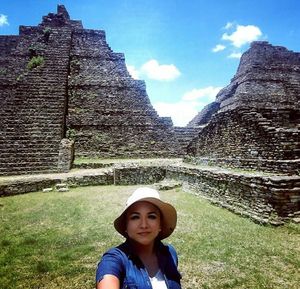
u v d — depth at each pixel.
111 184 20.03
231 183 12.79
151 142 29.95
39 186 18.09
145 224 2.58
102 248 8.38
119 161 25.58
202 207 13.10
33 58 34.66
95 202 14.24
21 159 22.89
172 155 29.67
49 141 25.06
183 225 10.32
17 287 6.34
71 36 39.47
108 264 2.36
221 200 13.48
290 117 16.41
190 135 33.09
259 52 43.12
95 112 30.86
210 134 19.91
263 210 10.62
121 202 14.09
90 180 19.53
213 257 7.61
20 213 12.59
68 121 29.58
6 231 10.16
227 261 7.38
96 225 10.51
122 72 36.44
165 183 18.27
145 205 2.63
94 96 32.38
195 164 20.61
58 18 42.59
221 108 42.19
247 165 14.70
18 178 19.02
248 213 11.31
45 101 29.14
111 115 30.91
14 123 26.31
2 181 17.52
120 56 37.97
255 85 40.31
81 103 31.62
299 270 6.89
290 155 12.89
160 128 30.77
